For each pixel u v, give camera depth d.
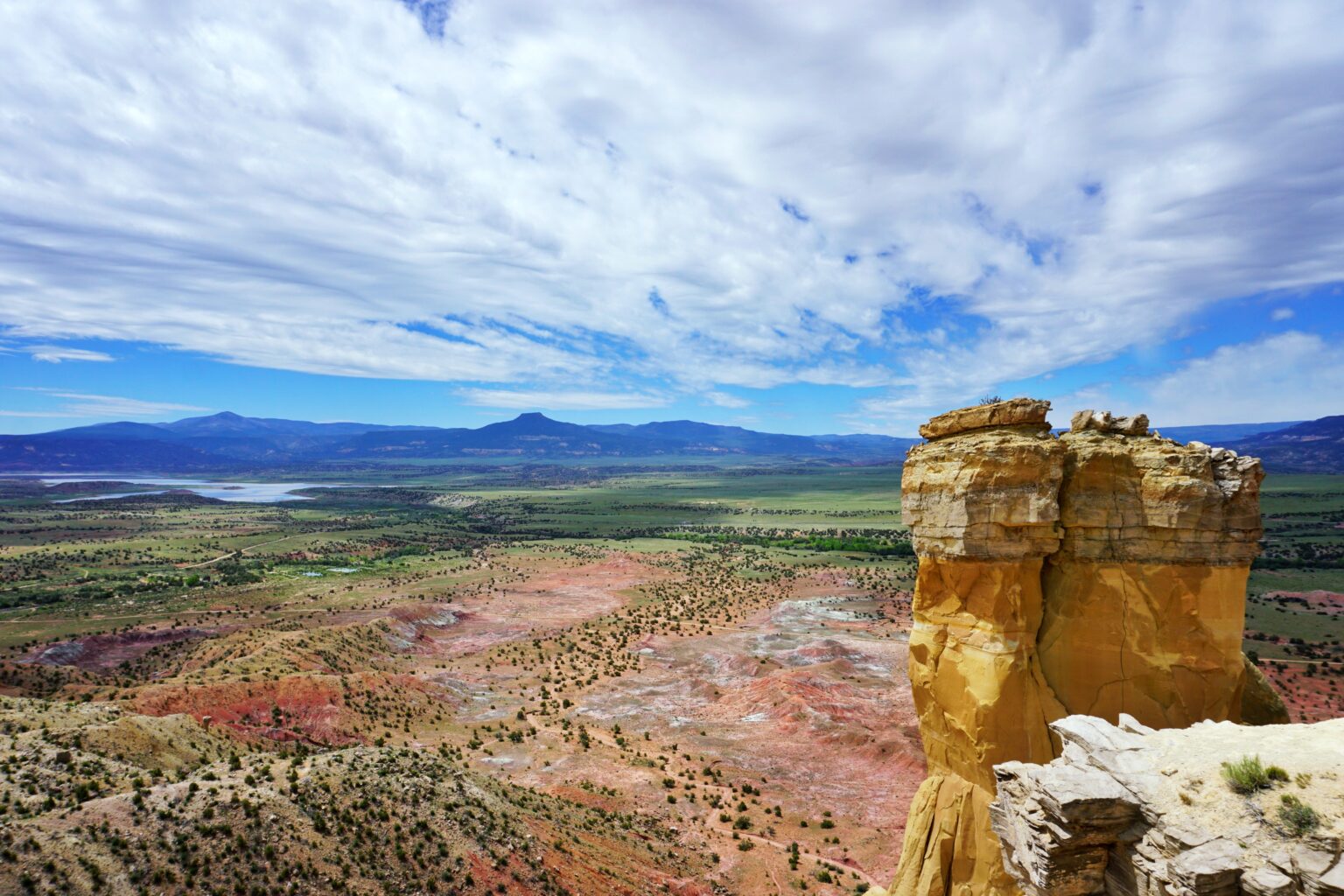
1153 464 24.86
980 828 24.61
